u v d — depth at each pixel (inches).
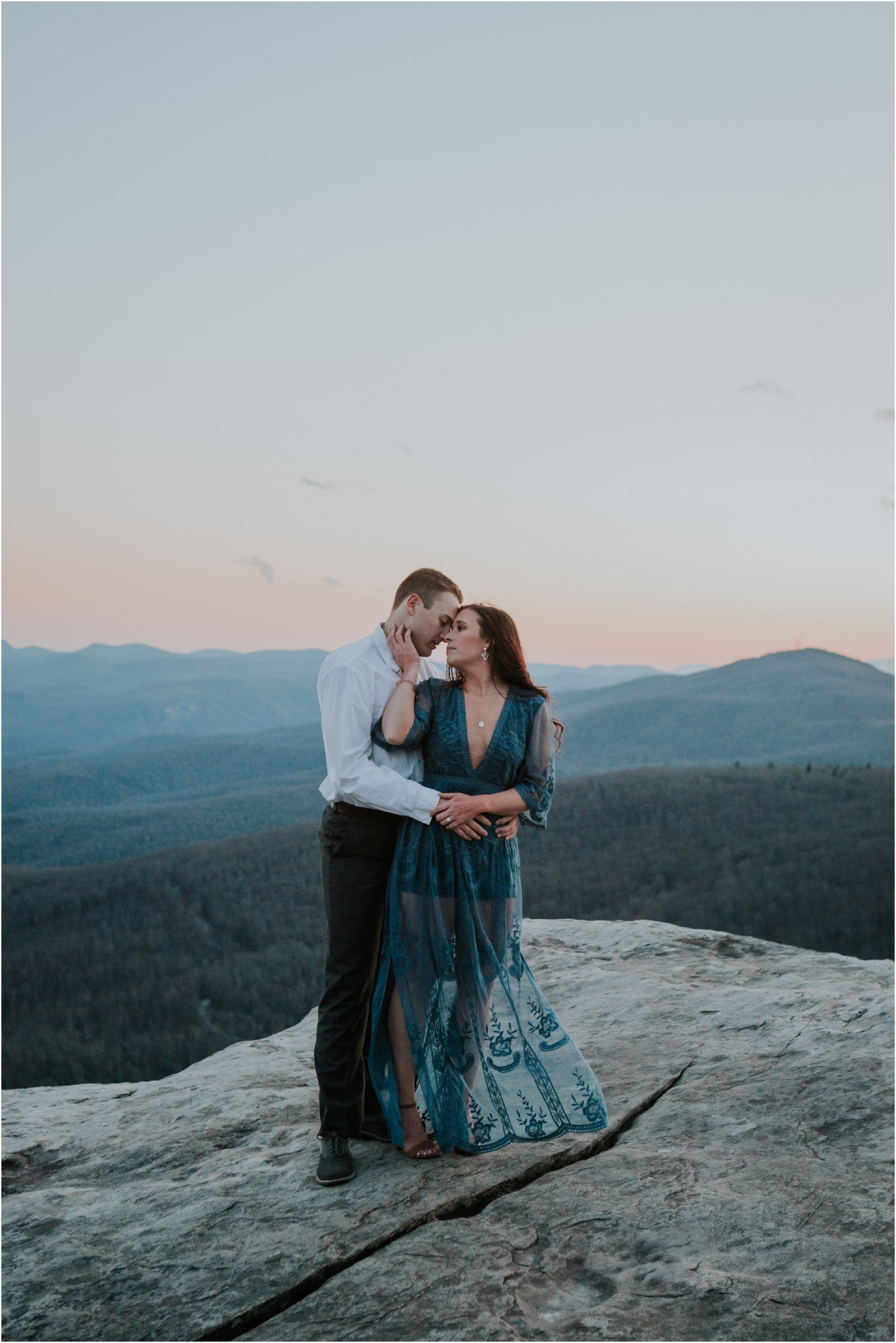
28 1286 71.6
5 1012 2797.7
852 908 2568.9
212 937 3316.9
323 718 90.4
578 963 155.6
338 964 89.7
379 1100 94.8
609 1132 92.4
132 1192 86.7
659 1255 68.4
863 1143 82.7
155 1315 67.0
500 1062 88.4
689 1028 119.2
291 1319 65.3
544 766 90.6
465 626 89.8
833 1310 60.1
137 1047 2615.7
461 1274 68.1
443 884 88.4
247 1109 107.8
